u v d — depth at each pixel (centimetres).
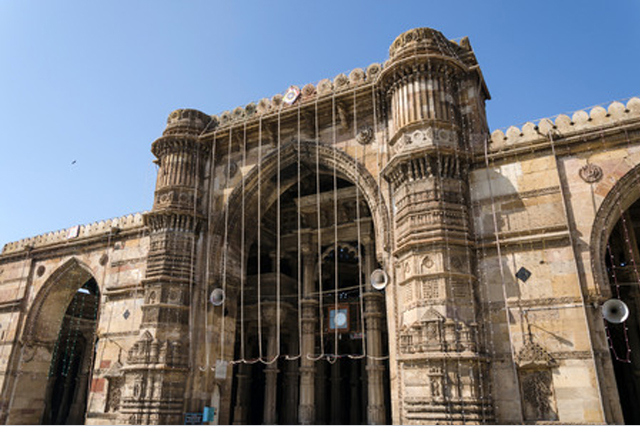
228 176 2570
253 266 3416
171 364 2197
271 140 2477
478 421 1542
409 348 1694
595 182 1709
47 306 3228
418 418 1608
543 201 1761
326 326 2909
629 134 1691
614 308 1583
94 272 2955
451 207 1809
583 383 1528
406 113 1969
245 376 3186
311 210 3052
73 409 3650
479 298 1748
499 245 1772
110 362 2575
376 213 2081
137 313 2603
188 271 2398
